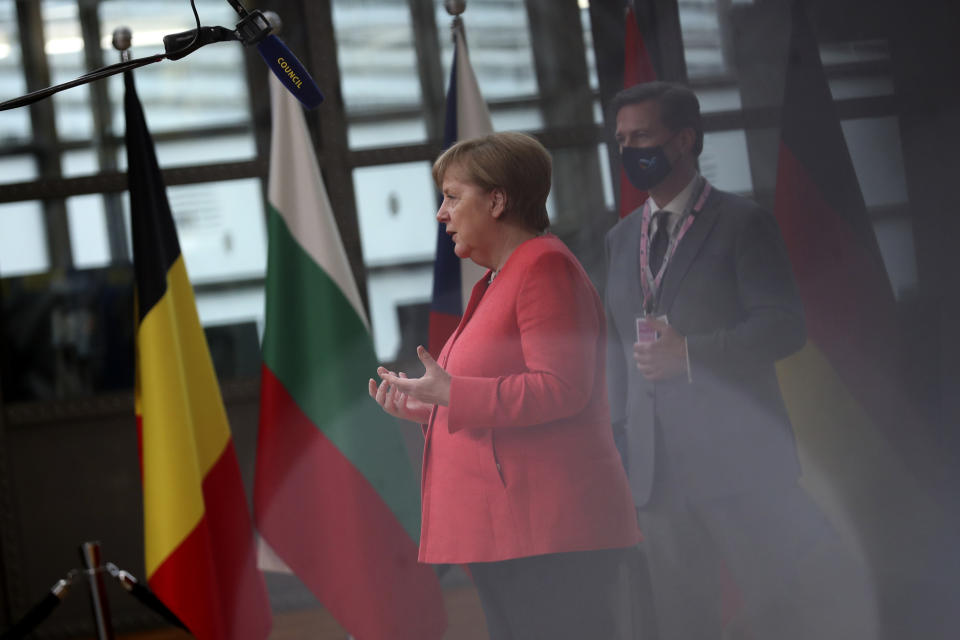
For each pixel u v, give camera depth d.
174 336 8.48
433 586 8.41
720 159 5.57
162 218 8.85
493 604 4.62
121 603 11.62
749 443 5.20
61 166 12.01
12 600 11.59
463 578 10.49
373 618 8.25
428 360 4.36
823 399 5.07
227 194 12.11
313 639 10.04
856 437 4.93
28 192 11.92
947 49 4.44
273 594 11.48
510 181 4.56
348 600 8.29
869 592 4.88
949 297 4.55
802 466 5.13
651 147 5.56
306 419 8.55
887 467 4.84
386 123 12.24
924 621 4.68
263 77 12.15
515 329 4.43
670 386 5.38
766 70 5.31
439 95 12.22
